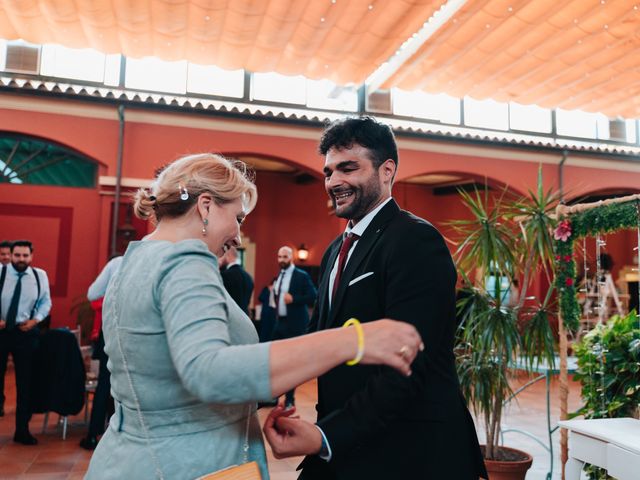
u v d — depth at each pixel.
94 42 7.53
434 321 1.35
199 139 8.77
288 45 7.50
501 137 9.99
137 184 8.48
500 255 3.30
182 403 1.09
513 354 3.37
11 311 4.60
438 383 1.47
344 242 1.64
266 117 8.88
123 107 8.38
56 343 4.59
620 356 3.12
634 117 10.23
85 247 8.75
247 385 0.90
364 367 1.45
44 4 6.59
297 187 12.95
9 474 3.69
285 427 1.25
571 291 3.41
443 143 9.88
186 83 8.88
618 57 7.58
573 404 6.52
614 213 3.13
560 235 3.41
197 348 0.93
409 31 6.92
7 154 8.88
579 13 6.44
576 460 2.64
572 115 10.66
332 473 1.42
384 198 1.59
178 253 1.07
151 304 1.05
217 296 1.01
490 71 8.23
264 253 12.69
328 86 9.47
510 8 6.33
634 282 10.33
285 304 5.97
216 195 1.21
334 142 1.57
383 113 9.68
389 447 1.42
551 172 10.38
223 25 6.91
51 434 4.78
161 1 6.36
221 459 1.11
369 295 1.46
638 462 2.22
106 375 4.33
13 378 7.83
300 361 0.92
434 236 1.44
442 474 1.41
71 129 8.36
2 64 8.25
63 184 8.98
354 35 7.11
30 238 8.65
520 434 5.12
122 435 1.13
